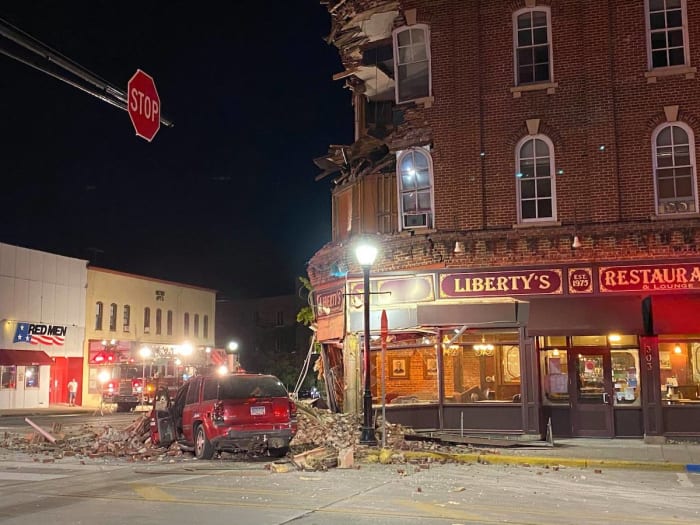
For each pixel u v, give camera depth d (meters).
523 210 20.42
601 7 20.22
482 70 20.98
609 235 19.39
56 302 47.16
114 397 40.00
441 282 20.41
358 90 25.03
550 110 20.38
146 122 9.40
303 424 19.17
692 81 19.56
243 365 60.94
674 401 18.86
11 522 9.11
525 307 19.69
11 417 36.22
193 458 16.38
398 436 18.27
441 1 21.47
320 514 9.48
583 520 9.27
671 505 10.53
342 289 22.44
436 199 21.00
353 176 23.67
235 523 8.91
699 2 19.77
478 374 20.45
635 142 19.72
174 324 59.03
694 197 19.31
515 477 13.39
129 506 10.16
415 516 9.37
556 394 19.92
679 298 18.44
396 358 22.03
